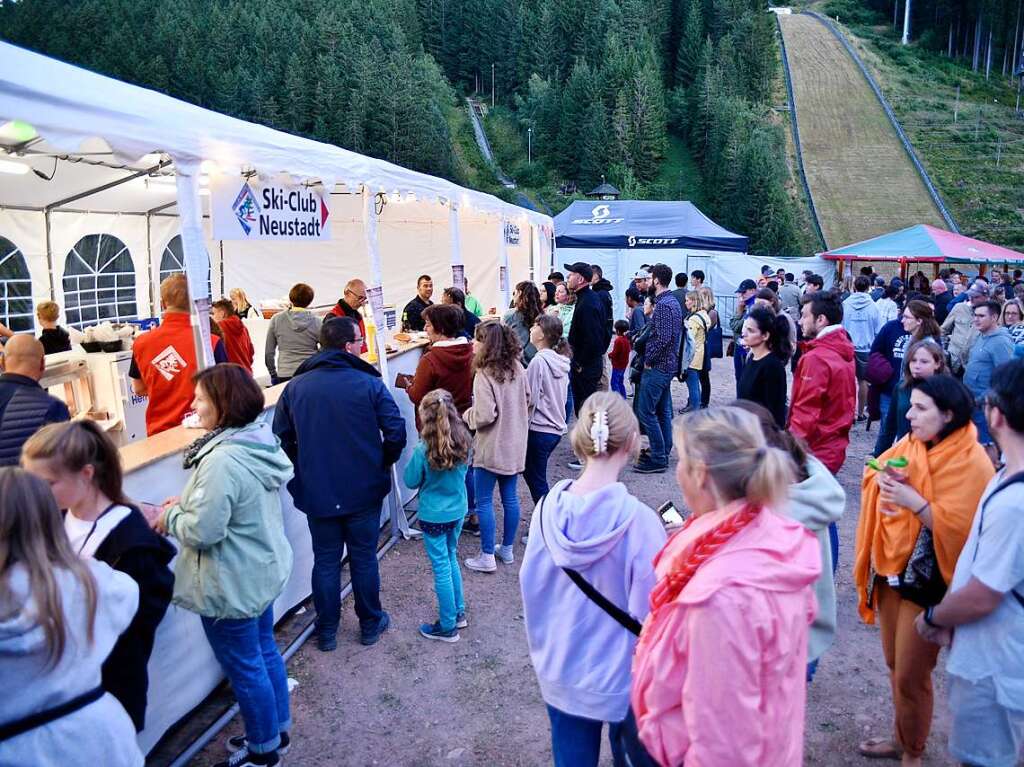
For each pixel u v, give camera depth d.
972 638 2.11
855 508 6.29
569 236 20.73
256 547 2.78
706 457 1.58
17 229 8.55
